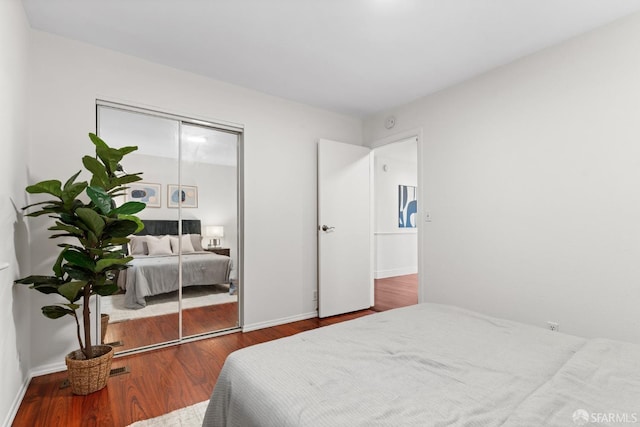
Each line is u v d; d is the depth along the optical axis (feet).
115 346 8.43
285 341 4.57
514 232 8.37
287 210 11.16
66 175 7.45
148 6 6.39
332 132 12.46
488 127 9.02
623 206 6.59
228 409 3.62
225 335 9.84
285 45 7.84
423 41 7.61
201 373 7.28
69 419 5.53
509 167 8.51
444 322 5.38
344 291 12.23
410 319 5.55
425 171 10.74
